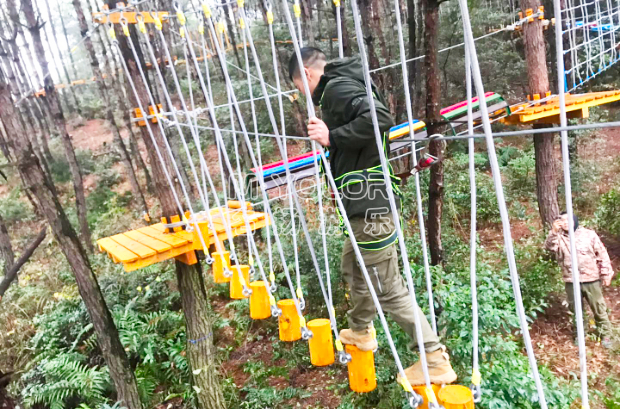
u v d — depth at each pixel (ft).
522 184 23.81
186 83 39.34
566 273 14.07
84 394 14.60
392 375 11.67
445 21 30.60
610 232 18.78
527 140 28.53
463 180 22.58
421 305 11.73
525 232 19.74
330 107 5.59
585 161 22.44
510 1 33.14
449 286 12.03
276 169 10.59
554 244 14.26
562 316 14.94
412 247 16.43
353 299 6.45
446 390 4.42
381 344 11.72
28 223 34.01
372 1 20.13
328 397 13.61
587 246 13.71
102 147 45.29
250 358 16.33
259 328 17.76
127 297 20.13
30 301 21.98
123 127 49.75
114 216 32.27
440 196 14.10
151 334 17.12
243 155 26.08
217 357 16.21
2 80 10.64
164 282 20.27
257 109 31.45
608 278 13.64
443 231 18.06
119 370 12.86
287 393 13.89
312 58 6.18
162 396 15.42
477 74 2.94
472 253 3.66
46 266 26.63
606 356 13.05
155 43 25.50
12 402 7.98
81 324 17.80
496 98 14.49
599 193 21.34
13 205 35.45
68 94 61.52
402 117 25.09
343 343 6.83
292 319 7.58
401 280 6.10
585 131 24.61
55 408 14.21
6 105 10.70
